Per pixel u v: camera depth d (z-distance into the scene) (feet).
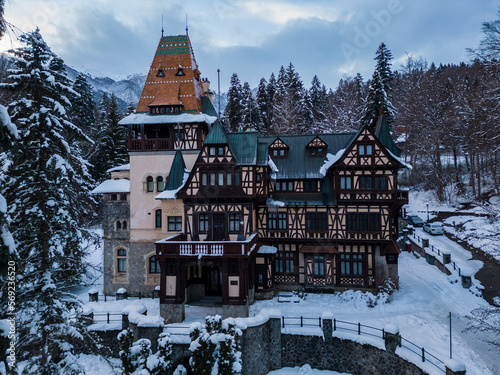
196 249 68.08
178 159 84.33
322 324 61.26
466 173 156.46
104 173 138.21
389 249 77.87
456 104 146.41
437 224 118.11
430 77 165.27
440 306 69.10
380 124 92.94
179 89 90.74
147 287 87.61
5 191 42.83
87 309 66.28
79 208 50.16
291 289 82.48
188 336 59.26
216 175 77.36
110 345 65.00
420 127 153.58
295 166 85.10
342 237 79.46
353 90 179.01
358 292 75.92
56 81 47.21
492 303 66.08
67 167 44.14
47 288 43.09
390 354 52.95
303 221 81.56
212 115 94.22
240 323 57.98
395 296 75.15
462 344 53.78
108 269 89.56
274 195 84.07
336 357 58.80
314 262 81.30
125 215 89.40
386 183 76.95
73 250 48.44
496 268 82.94
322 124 160.86
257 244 79.92
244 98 177.17
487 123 92.07
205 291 81.10
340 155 81.41
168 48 95.09
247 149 79.10
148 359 54.24
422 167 163.94
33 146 43.88
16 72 43.47
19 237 43.57
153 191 88.33
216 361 52.39
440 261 89.45
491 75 95.04
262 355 60.13
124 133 142.31
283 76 190.08
